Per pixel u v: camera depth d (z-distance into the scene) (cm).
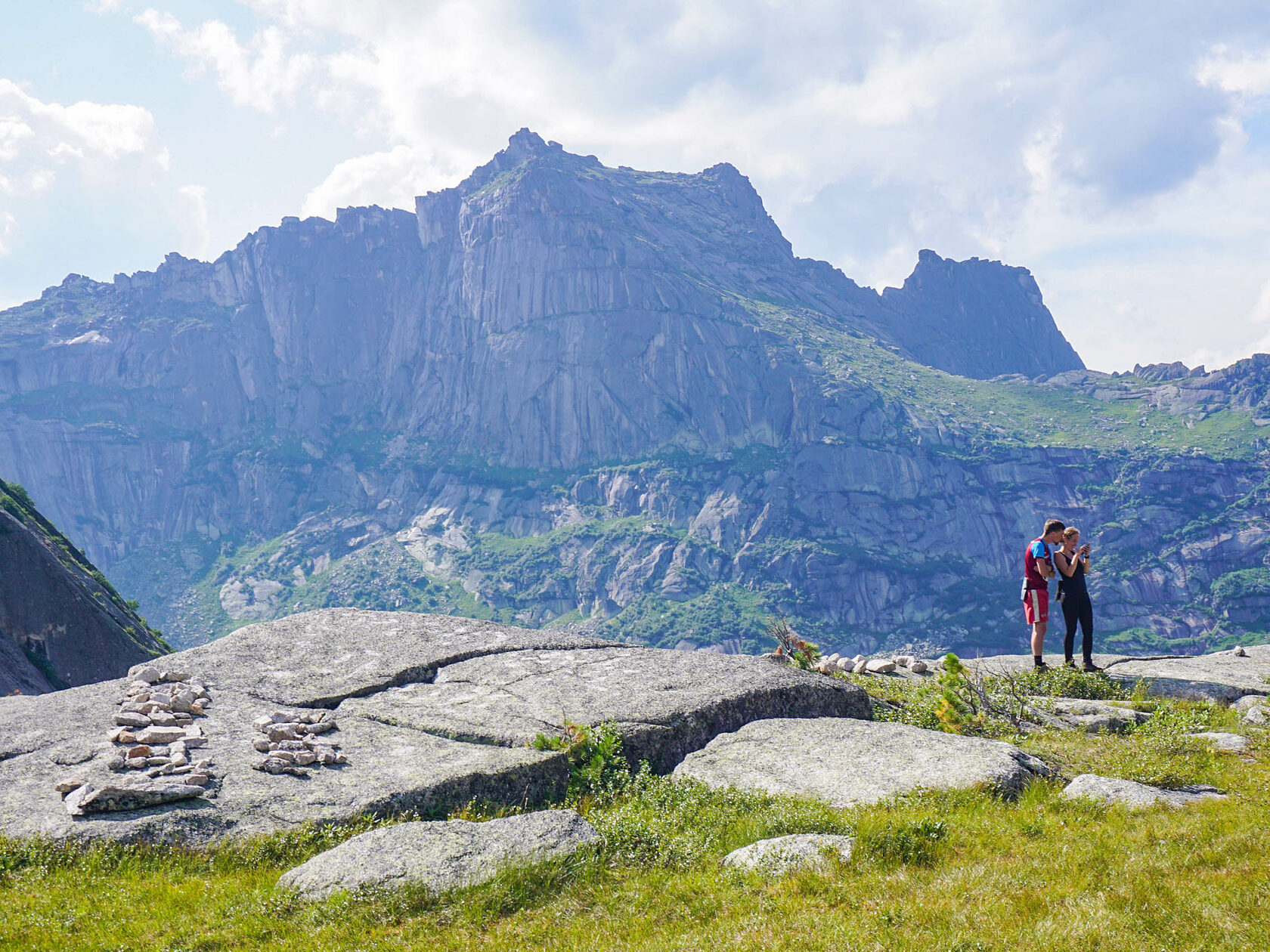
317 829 909
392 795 976
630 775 1152
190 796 952
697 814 938
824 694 1436
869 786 975
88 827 880
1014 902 627
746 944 599
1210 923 561
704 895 716
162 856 858
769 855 769
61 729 1156
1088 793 940
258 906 730
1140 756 1134
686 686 1383
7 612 9644
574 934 659
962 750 1050
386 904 715
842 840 790
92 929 711
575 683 1416
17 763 1045
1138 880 646
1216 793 1000
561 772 1110
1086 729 1375
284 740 1135
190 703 1254
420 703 1330
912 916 614
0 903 755
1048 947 548
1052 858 720
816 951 580
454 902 721
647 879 770
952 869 707
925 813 844
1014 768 992
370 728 1216
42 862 834
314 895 744
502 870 760
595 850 822
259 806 947
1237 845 715
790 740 1157
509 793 1052
